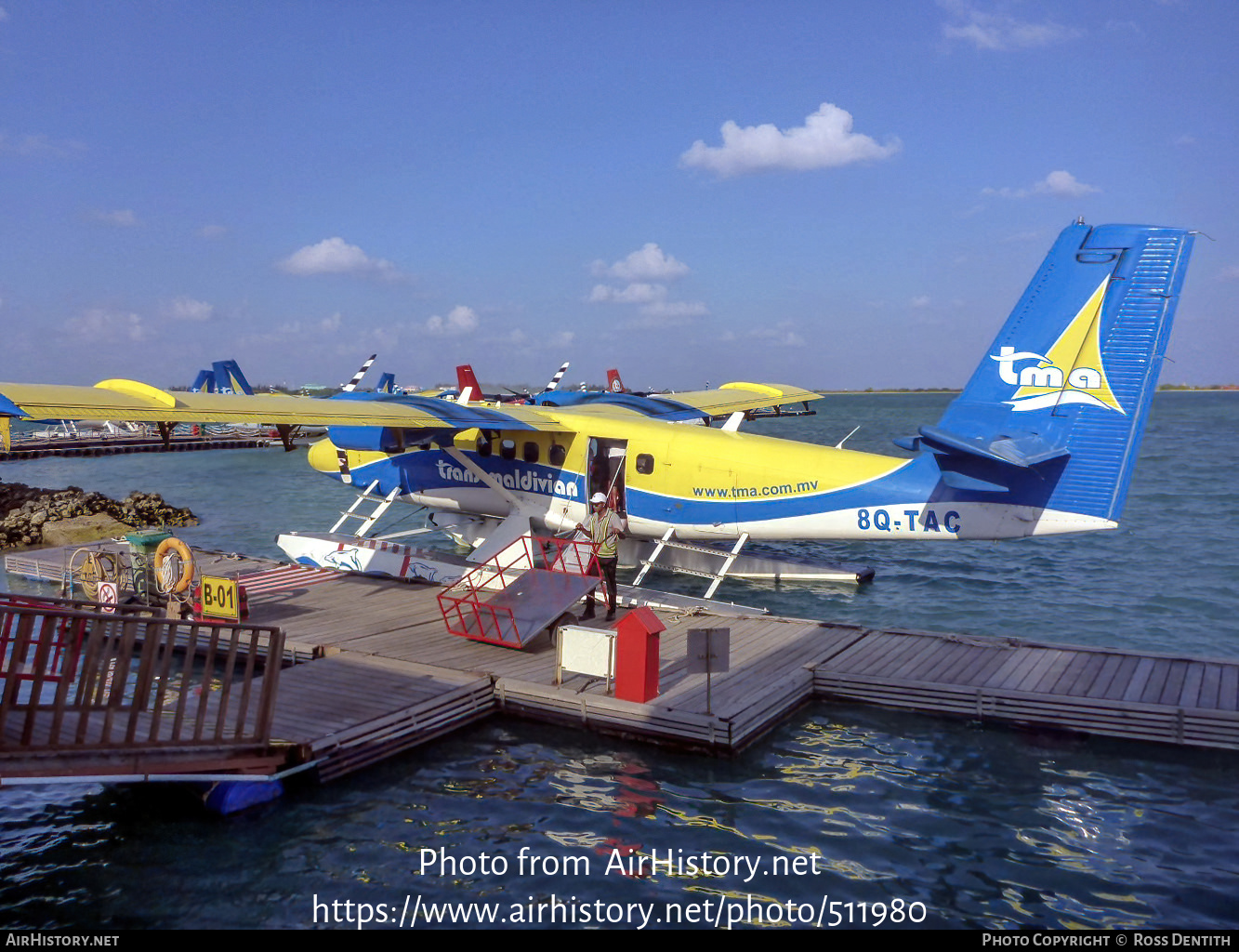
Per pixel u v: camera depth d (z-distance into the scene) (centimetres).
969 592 1588
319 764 838
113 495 3466
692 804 798
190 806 809
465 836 745
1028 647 1139
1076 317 1175
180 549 1303
